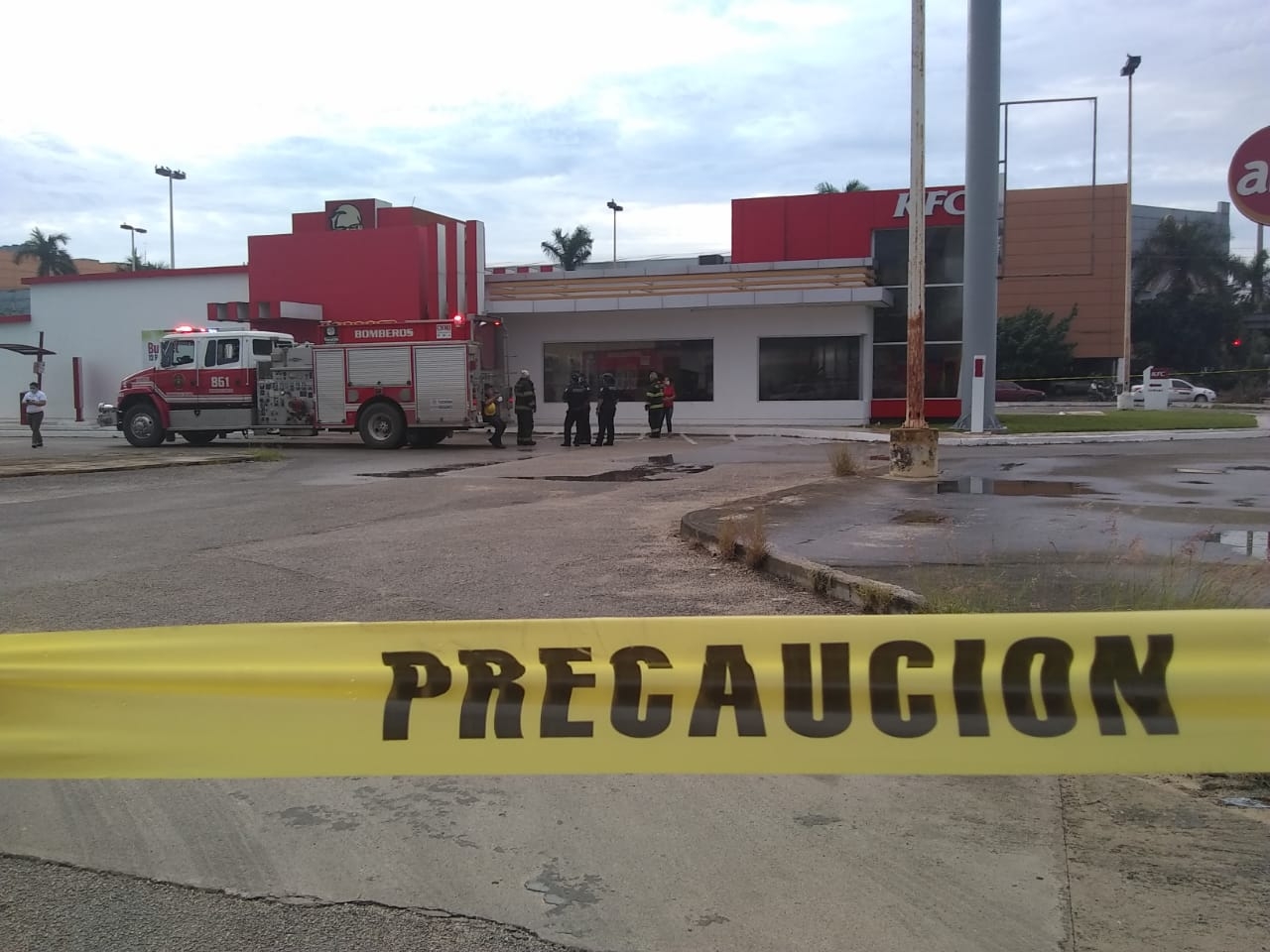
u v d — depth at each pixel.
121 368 30.86
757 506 10.26
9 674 3.28
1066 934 2.79
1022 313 61.59
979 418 20.77
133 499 12.87
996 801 3.65
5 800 3.85
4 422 31.66
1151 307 65.94
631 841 3.42
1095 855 3.23
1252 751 3.02
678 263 35.50
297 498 12.82
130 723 3.28
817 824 3.51
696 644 3.17
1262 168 16.95
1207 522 8.80
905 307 25.78
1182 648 3.03
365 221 29.34
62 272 66.12
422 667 3.23
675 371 26.91
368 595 6.88
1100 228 63.41
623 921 2.93
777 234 26.72
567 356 27.56
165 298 30.25
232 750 3.26
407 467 17.09
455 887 3.15
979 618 3.09
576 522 10.29
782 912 2.95
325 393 21.02
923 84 12.31
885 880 3.11
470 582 7.27
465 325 20.66
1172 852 3.24
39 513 11.55
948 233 25.59
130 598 6.88
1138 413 30.95
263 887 3.17
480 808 3.71
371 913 3.00
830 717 3.13
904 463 12.75
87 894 3.14
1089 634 3.05
